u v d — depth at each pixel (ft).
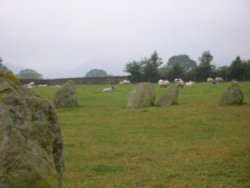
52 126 32.99
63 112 111.55
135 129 78.69
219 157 52.85
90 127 82.89
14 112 28.86
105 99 156.15
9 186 25.20
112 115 101.50
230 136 67.97
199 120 86.69
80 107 124.88
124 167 49.78
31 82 281.95
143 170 47.96
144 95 120.98
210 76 323.37
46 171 27.78
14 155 26.08
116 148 61.31
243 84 223.51
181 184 41.98
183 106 115.96
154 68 331.16
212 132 72.54
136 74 331.16
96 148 61.77
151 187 41.50
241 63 311.27
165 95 122.42
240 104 114.62
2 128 26.99
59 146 33.50
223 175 44.93
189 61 531.91
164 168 48.47
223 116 91.50
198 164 49.75
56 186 27.94
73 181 44.47
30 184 26.00
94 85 274.98
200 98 144.77
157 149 59.52
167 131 75.10
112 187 41.86
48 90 204.33
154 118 92.38
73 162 53.21
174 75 331.57
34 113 31.42
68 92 126.11
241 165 48.67
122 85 265.13
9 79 31.37
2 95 29.22
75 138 70.59
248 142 62.03
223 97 115.55
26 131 29.09
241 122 82.48
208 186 41.11
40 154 28.68
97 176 46.26
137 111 107.65
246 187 40.47
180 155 54.95
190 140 65.77
